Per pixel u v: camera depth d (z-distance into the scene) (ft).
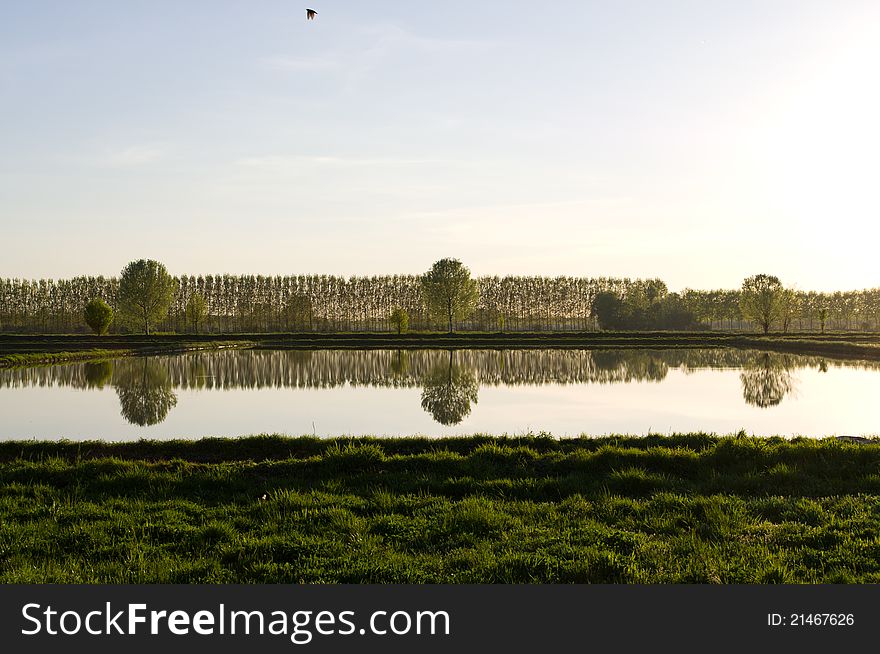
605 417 83.10
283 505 37.27
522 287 505.66
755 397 102.83
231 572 28.04
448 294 351.67
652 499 38.63
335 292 475.31
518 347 248.32
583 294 508.94
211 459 52.54
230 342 270.87
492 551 30.25
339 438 55.57
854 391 110.32
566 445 54.08
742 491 41.52
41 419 81.92
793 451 47.32
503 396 105.19
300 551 30.22
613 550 30.25
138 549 30.50
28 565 28.71
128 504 37.96
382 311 478.59
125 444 54.80
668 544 30.89
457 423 78.74
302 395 107.14
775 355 203.00
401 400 100.48
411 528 33.47
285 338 292.61
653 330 444.14
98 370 152.46
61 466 46.24
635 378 134.00
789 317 334.85
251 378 135.03
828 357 193.67
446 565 28.81
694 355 203.62
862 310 463.83
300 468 46.68
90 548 31.14
